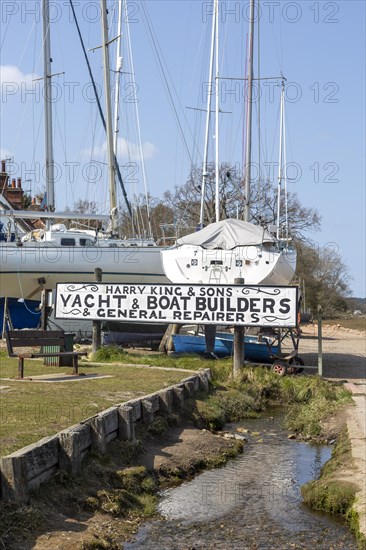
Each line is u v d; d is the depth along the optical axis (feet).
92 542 27.07
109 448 37.81
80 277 100.83
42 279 99.86
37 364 66.59
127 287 75.61
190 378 59.36
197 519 32.48
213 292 73.15
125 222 148.87
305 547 29.32
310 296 212.02
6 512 26.66
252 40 113.29
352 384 73.46
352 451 42.78
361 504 32.81
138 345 94.63
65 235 101.65
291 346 116.67
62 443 32.01
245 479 39.73
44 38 109.81
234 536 30.42
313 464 43.47
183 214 185.78
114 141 126.41
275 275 91.35
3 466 27.30
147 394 49.06
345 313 229.45
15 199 159.84
